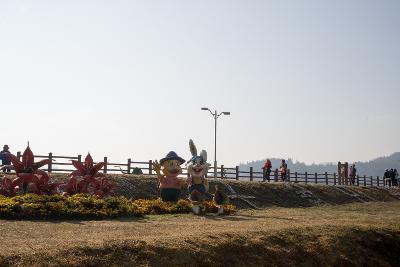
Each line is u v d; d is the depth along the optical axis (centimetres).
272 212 2759
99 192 2305
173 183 2539
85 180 2303
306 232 1723
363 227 1914
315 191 4000
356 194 4428
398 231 1980
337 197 4094
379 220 2261
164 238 1358
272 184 3753
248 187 3503
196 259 1284
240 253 1408
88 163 2362
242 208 3045
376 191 4872
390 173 5719
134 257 1192
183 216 2219
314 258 1556
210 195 2484
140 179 3052
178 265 1227
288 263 1468
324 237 1712
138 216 2094
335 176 5316
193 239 1389
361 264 1641
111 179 2902
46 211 1780
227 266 1319
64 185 2272
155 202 2362
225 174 4112
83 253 1142
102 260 1135
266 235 1582
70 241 1233
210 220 2056
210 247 1370
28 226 1540
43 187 2130
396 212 3150
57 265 1063
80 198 1984
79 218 1856
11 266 1021
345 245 1708
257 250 1460
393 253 1831
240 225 1786
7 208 1719
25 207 1755
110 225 1662
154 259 1209
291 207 3378
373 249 1784
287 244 1576
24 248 1130
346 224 1952
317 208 3369
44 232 1422
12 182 2077
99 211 1919
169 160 2561
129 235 1416
